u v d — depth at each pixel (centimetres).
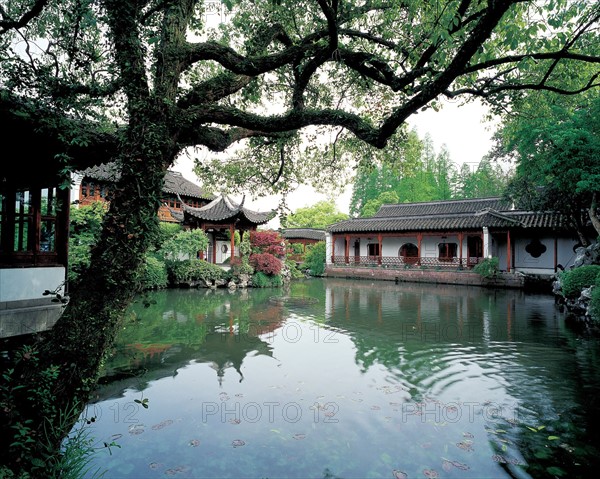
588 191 1345
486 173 4688
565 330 959
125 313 288
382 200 4294
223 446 396
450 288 2094
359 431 430
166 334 897
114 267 270
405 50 427
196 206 2836
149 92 310
